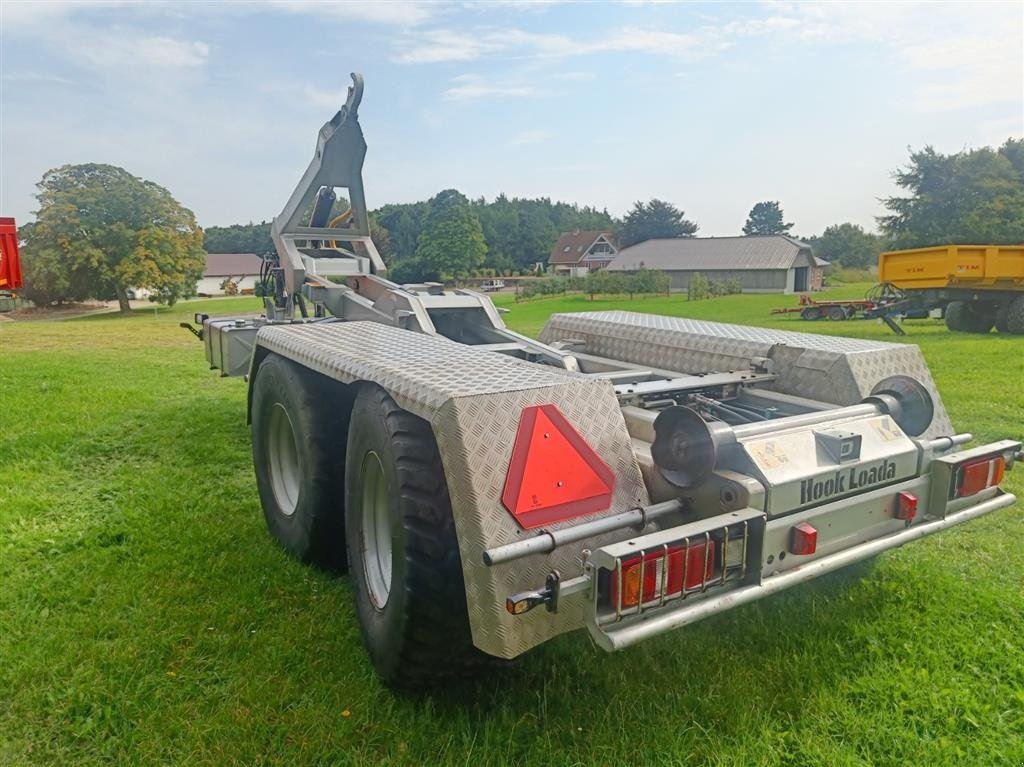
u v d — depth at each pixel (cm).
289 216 626
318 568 381
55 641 307
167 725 255
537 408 243
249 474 553
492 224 9650
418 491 245
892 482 279
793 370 368
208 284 8019
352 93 584
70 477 548
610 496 245
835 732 249
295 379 373
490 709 261
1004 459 302
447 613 242
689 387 344
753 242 6075
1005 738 245
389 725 252
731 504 241
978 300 1528
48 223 3994
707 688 270
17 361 1288
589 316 501
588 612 211
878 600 336
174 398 879
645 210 9556
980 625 313
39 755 243
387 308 489
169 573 373
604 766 231
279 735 248
